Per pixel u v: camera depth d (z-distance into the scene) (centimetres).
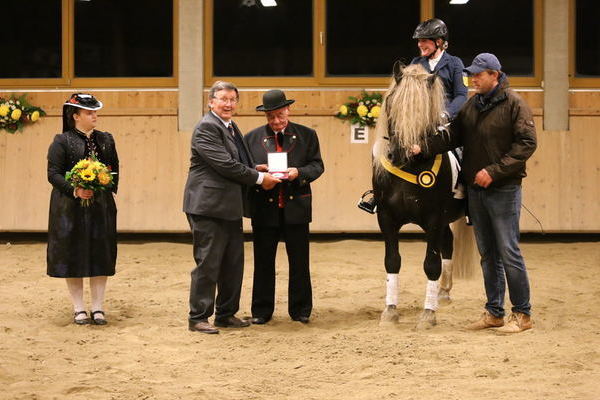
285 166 643
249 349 584
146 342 607
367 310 723
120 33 1155
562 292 803
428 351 564
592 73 1144
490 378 504
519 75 1148
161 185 1126
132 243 1114
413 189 617
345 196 1127
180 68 1133
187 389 484
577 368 521
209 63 1148
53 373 522
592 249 1071
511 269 616
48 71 1155
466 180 628
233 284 653
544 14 1136
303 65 1151
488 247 630
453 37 1152
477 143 615
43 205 1124
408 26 1151
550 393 469
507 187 608
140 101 1148
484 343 588
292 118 1135
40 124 1131
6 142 1127
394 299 655
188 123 1133
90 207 653
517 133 603
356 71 1151
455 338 601
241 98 1143
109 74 1157
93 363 548
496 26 1149
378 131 626
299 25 1149
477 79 607
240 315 709
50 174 650
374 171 634
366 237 1159
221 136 629
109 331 643
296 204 661
